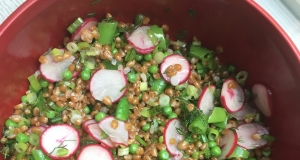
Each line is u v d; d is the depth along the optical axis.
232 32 0.27
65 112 0.27
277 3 0.31
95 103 0.27
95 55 0.27
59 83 0.27
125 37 0.28
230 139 0.27
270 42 0.24
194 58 0.29
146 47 0.27
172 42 0.29
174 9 0.27
